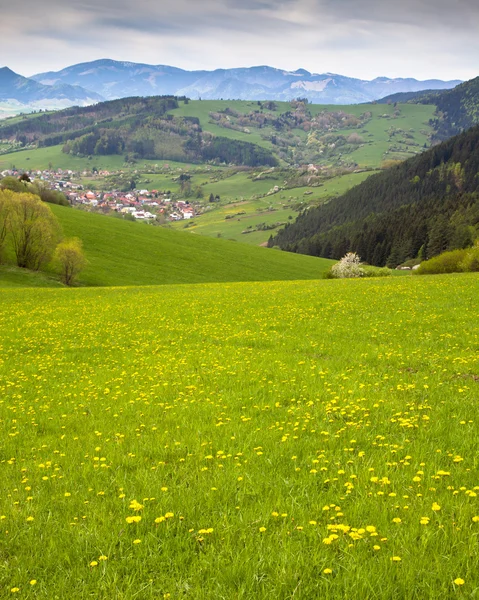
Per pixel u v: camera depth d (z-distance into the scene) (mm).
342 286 44875
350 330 22766
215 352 20203
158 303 39969
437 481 7285
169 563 5641
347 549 5492
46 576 5609
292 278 107688
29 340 26000
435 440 9148
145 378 16859
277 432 10242
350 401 12016
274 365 17062
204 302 38531
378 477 7516
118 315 34000
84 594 5207
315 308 30734
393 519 5941
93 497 7648
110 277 87500
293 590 4941
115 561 5754
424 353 17172
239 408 12602
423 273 66125
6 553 6160
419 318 24141
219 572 5289
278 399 13039
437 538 5586
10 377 18219
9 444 10891
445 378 14000
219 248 124812
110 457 9445
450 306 27031
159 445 9820
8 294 53094
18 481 8625
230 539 6020
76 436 11117
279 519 6465
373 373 15141
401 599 4762
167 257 107250
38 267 79250
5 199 75438
